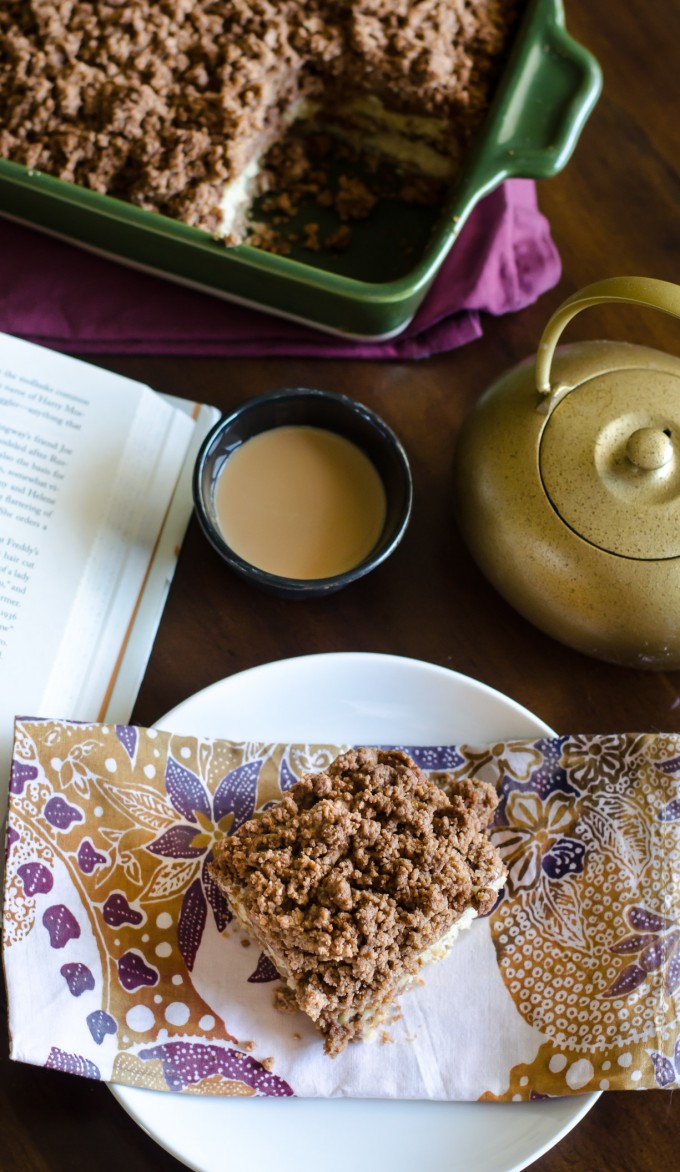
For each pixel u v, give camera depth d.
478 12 0.85
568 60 0.80
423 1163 0.69
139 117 0.81
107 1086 0.72
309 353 0.83
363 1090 0.70
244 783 0.74
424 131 0.86
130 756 0.73
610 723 0.79
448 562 0.81
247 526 0.78
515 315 0.85
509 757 0.75
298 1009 0.72
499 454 0.74
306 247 0.86
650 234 0.87
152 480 0.80
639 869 0.73
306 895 0.69
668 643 0.74
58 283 0.84
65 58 0.82
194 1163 0.68
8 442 0.79
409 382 0.84
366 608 0.80
